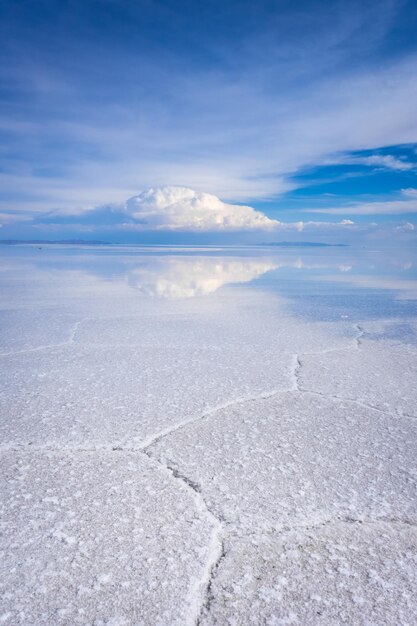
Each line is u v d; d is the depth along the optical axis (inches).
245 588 48.8
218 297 317.4
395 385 120.0
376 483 70.7
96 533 57.6
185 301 293.9
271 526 59.4
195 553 54.1
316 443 84.6
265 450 81.4
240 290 368.2
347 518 61.5
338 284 424.8
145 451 80.5
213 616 45.1
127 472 73.0
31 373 129.1
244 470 74.0
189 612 45.6
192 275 541.0
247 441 85.0
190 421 94.4
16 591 48.0
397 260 1105.4
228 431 89.5
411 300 302.4
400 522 60.9
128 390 114.3
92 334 184.7
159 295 327.9
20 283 417.1
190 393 112.3
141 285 405.4
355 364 140.9
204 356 149.8
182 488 68.4
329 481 71.0
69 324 207.3
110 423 93.0
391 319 226.1
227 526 59.3
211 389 115.5
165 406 103.0
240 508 63.2
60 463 75.9
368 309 259.8
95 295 324.8
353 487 69.3
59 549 54.6
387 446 83.7
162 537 56.9
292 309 259.6
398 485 70.2
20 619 44.5
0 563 52.1
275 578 50.4
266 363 141.4
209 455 79.0
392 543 56.7
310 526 59.6
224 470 73.9
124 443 83.7
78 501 64.6
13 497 65.6
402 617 45.4
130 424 92.6
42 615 45.0
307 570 51.7
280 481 70.7
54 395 110.3
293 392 113.7
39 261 890.1
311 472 73.7
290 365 139.2
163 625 44.0
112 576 50.3
